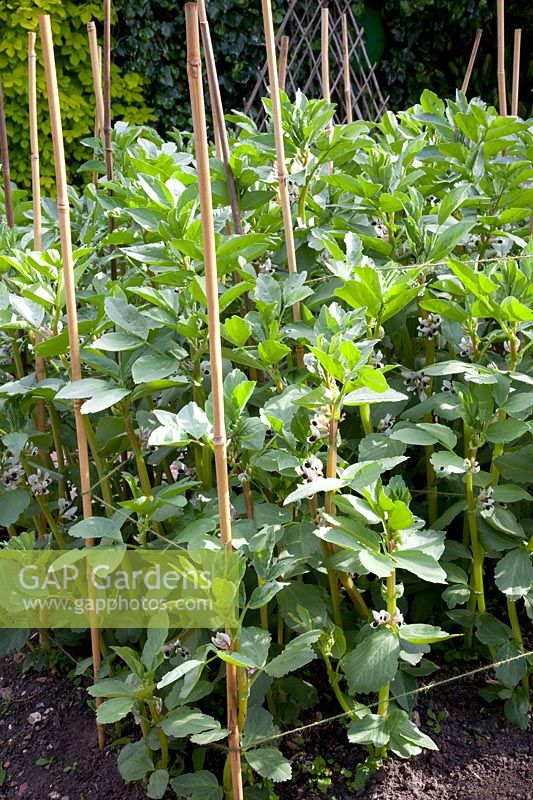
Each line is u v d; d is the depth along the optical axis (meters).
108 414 2.24
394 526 1.62
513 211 2.26
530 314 1.79
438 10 7.85
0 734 2.21
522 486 2.28
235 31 7.49
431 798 1.88
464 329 2.05
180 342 2.14
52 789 2.01
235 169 2.10
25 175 6.82
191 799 1.79
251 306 2.26
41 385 1.93
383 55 8.21
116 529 1.71
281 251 2.41
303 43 7.52
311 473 1.65
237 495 2.08
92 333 1.98
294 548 1.81
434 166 2.69
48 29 1.69
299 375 2.08
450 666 2.27
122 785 1.99
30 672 2.44
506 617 2.40
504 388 1.91
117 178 2.61
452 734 2.06
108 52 2.43
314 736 2.07
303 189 2.33
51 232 2.66
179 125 7.61
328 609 2.05
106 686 1.74
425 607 2.28
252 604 1.55
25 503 2.02
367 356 1.65
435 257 2.01
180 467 2.55
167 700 1.77
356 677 1.68
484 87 7.89
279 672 1.55
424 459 2.36
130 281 2.11
